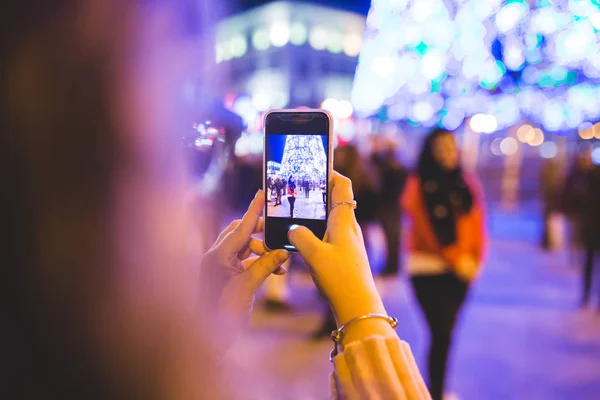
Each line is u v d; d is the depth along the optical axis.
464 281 4.34
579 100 19.61
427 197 4.36
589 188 8.08
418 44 19.05
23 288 0.56
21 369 0.56
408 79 21.12
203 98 0.64
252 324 6.59
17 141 0.56
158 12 0.59
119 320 0.56
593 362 5.58
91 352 0.56
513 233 15.58
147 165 0.58
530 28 16.39
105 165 0.57
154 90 0.59
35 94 0.56
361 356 0.82
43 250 0.56
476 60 18.72
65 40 0.56
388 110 23.22
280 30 39.94
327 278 0.89
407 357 0.83
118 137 0.57
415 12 18.45
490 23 17.33
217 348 0.69
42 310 0.56
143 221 0.58
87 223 0.56
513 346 6.04
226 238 1.12
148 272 0.58
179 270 0.60
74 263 0.56
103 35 0.56
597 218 7.88
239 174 7.95
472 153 23.11
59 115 0.56
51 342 0.56
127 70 0.57
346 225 0.97
